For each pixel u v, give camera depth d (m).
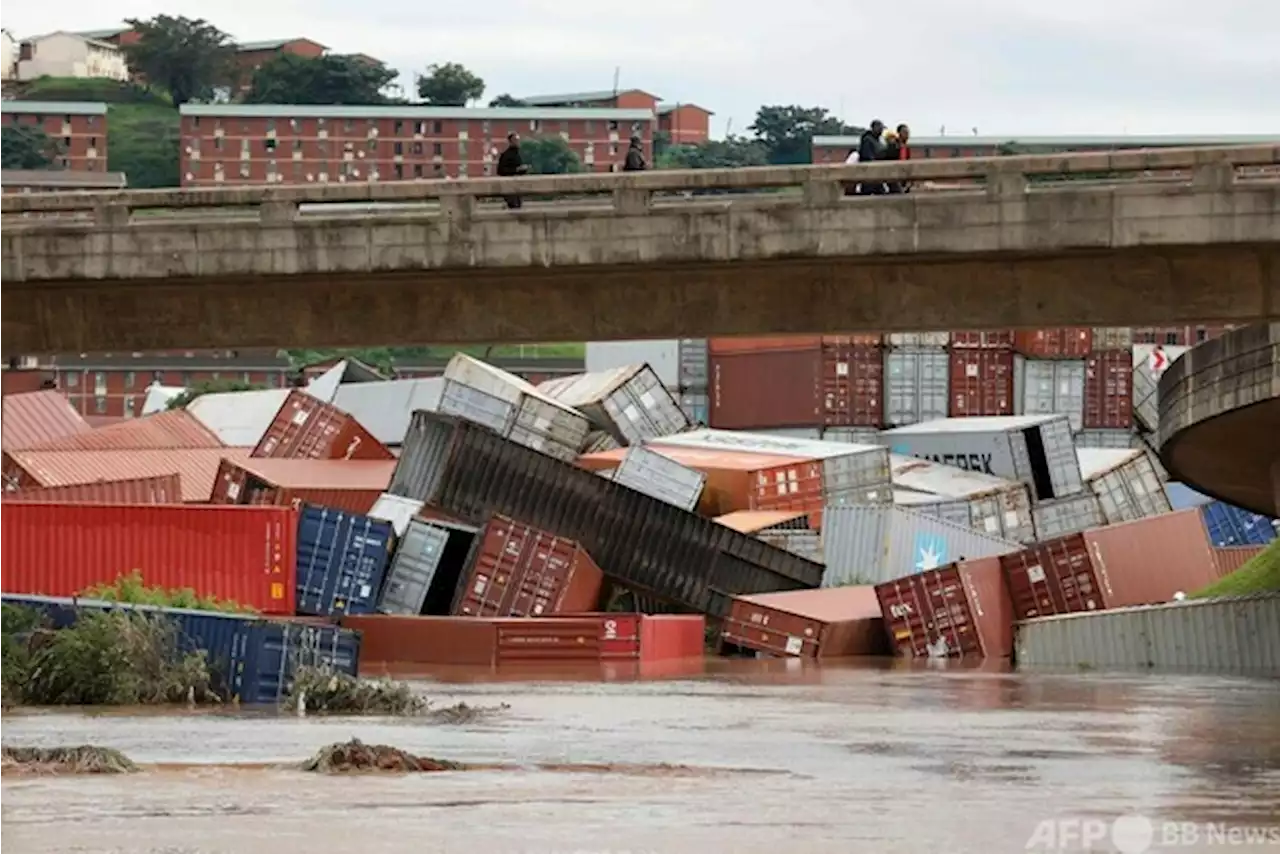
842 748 103.25
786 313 96.38
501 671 169.12
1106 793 84.62
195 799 79.25
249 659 130.00
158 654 129.50
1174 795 84.00
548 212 94.38
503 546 187.38
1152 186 89.62
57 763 89.44
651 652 182.25
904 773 91.75
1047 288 93.88
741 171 93.06
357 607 179.38
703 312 97.12
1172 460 161.62
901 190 101.94
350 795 81.00
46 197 98.31
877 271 95.38
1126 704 133.12
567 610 187.88
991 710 128.12
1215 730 114.00
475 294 98.88
